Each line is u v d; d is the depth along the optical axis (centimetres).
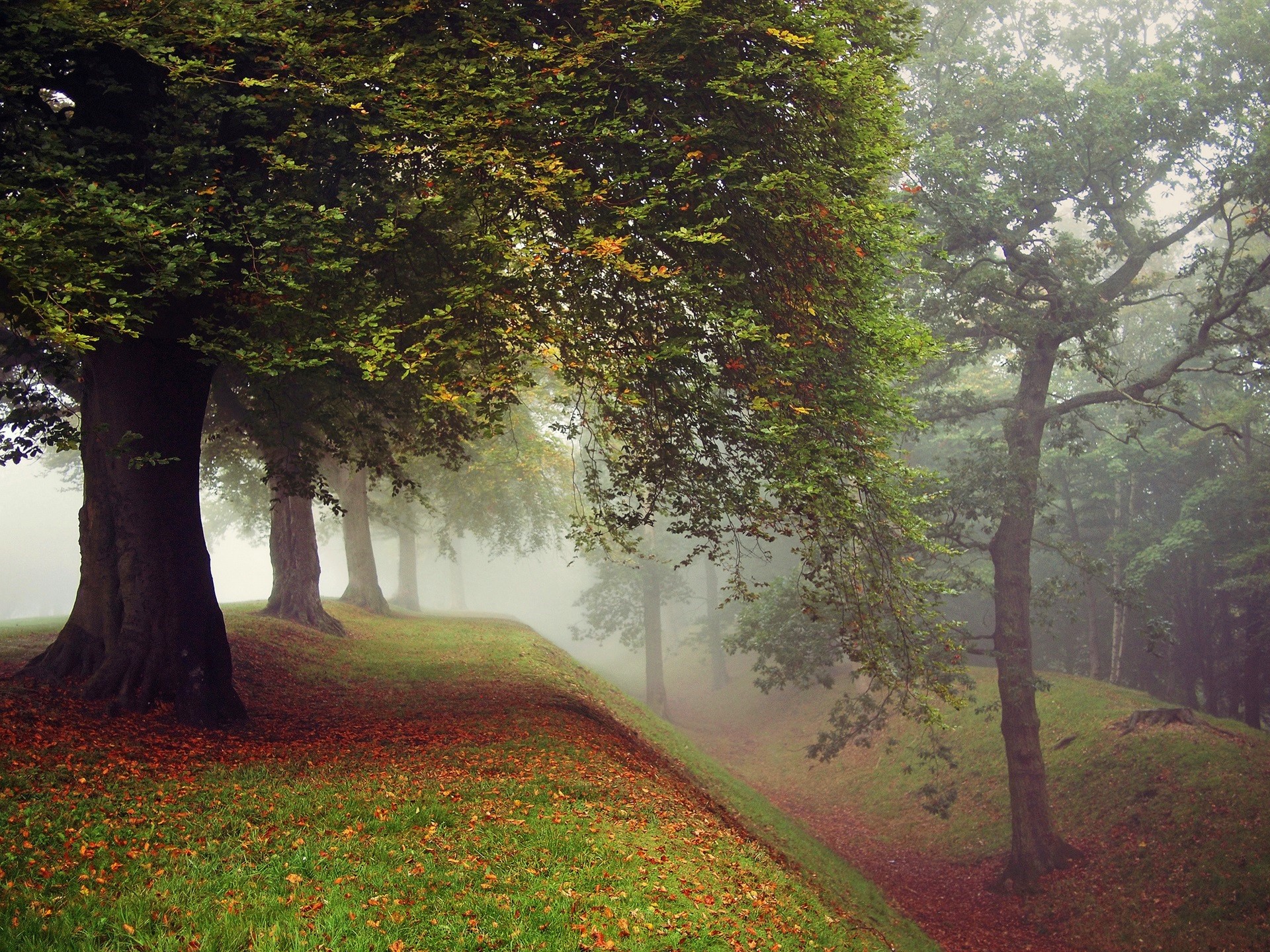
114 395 1262
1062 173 2070
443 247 1183
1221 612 3497
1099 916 1903
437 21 1080
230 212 1066
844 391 1230
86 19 855
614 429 1432
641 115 1059
